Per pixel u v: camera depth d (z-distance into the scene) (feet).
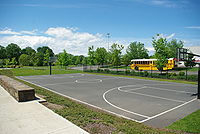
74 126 17.75
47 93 40.11
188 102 34.12
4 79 45.44
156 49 83.76
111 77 87.45
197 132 18.67
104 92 45.42
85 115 22.33
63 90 48.83
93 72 122.01
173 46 174.19
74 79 78.33
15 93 30.09
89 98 38.09
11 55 336.08
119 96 40.14
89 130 17.01
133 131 17.17
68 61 163.43
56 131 16.53
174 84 60.59
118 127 18.13
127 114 26.35
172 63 117.60
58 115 21.27
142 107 30.42
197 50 170.40
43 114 21.61
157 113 26.89
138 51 216.33
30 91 29.27
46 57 168.86
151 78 79.82
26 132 16.29
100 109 28.76
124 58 159.84
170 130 19.45
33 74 107.96
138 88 51.93
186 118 23.97
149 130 18.47
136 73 93.56
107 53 177.58
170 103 33.27
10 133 16.10
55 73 116.26
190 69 121.19
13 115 21.20
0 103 27.12
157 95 41.14
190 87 53.62
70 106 27.73
